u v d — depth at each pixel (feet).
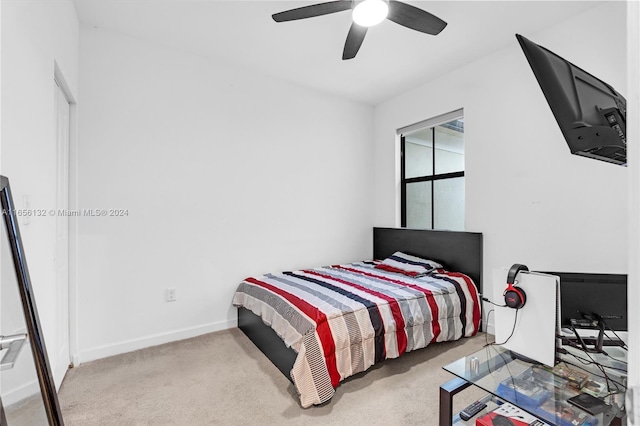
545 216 8.48
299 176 11.89
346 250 13.26
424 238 11.71
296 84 11.79
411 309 7.93
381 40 9.00
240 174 10.53
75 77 7.58
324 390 6.11
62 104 7.11
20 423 3.08
